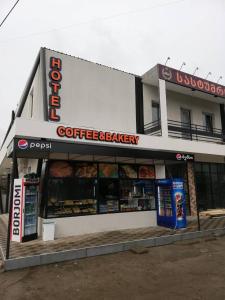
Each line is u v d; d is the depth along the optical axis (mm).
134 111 11977
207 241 8766
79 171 9484
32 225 8227
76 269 5961
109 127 11008
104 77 11281
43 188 8836
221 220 12078
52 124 7945
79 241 7871
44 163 9141
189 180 13398
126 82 11969
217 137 14453
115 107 11352
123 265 6238
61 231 8625
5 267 5852
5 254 6438
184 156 10789
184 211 10258
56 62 9992
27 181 8148
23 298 4516
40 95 9875
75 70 10453
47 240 7973
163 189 10672
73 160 9406
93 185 9711
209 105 15656
